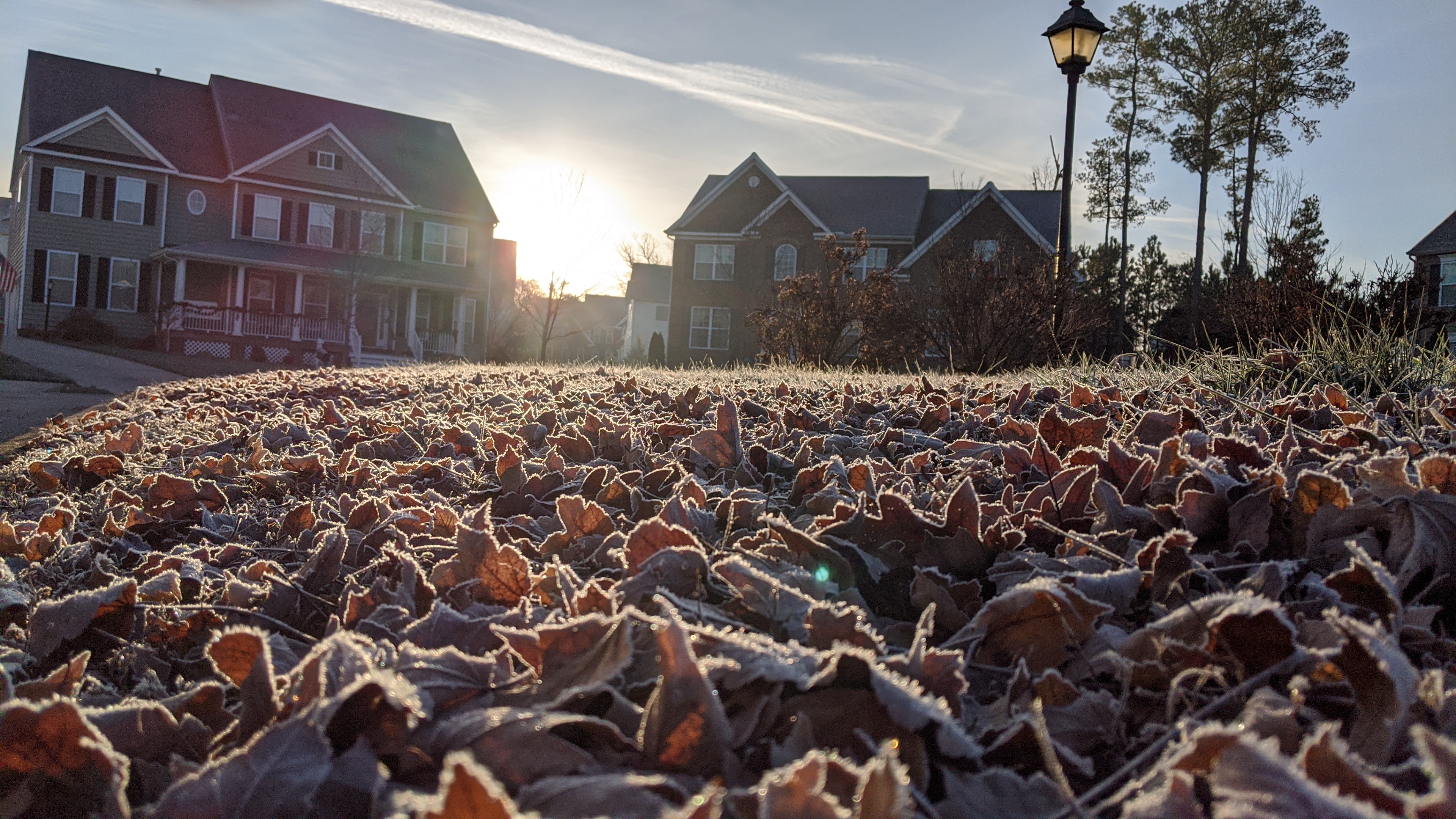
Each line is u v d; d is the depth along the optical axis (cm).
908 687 111
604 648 124
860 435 396
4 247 4919
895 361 1656
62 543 265
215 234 3041
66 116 2903
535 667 134
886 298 1689
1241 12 3628
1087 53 977
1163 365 610
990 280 1217
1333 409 318
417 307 3378
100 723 126
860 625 133
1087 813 97
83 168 2892
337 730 113
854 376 875
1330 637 122
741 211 3572
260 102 3209
